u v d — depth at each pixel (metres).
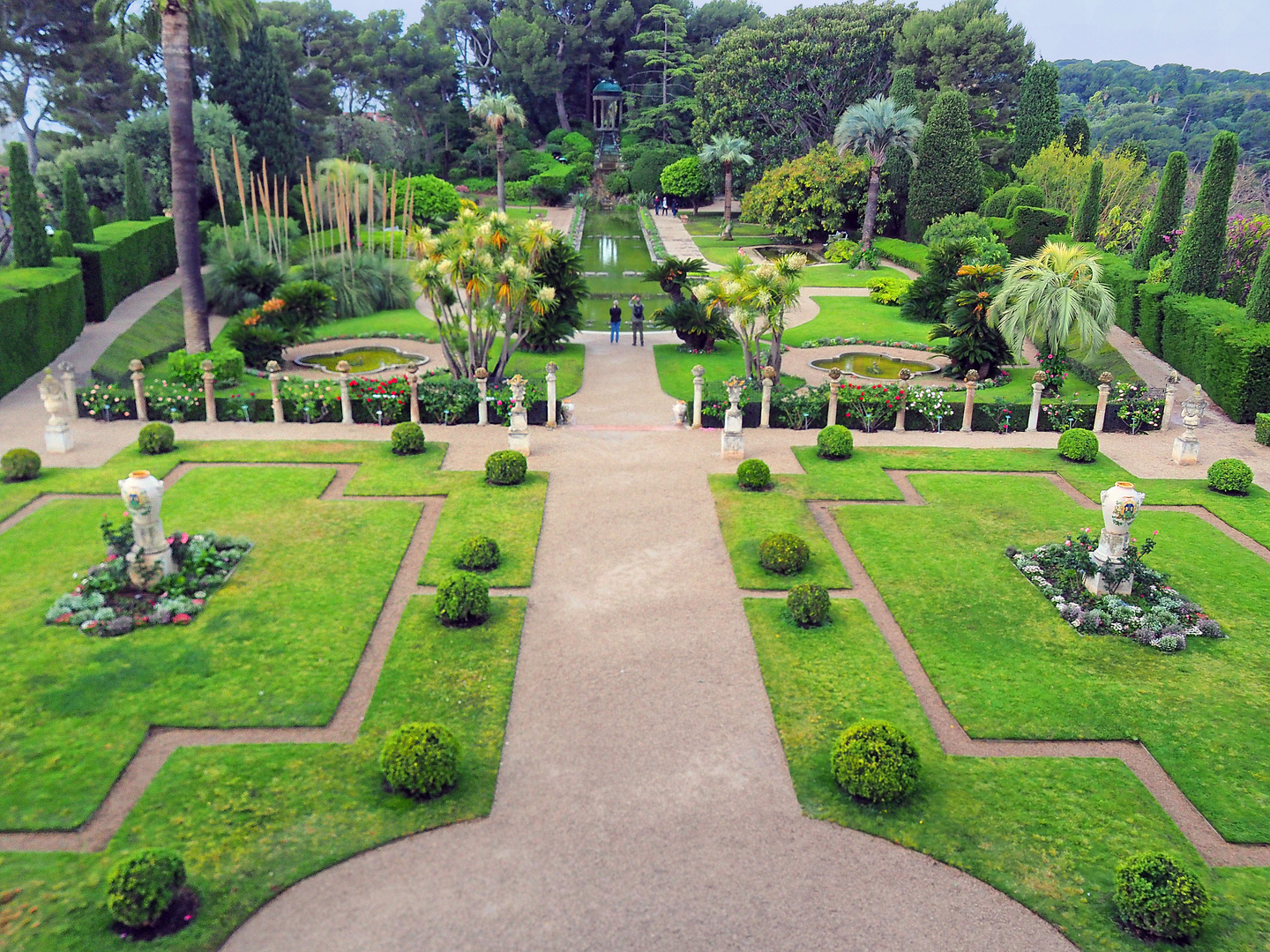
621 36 115.19
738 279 30.53
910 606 17.77
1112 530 17.67
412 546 20.16
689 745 13.65
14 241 36.12
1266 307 29.36
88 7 58.19
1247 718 14.40
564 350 38.50
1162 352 34.66
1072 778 13.02
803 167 66.06
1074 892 10.98
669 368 35.84
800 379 33.88
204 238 51.91
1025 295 30.56
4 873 10.94
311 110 81.75
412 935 10.25
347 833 11.74
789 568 18.78
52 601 17.09
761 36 78.31
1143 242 39.44
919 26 77.06
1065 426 28.25
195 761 13.02
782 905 10.73
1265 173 86.62
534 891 10.90
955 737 13.99
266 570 18.66
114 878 10.09
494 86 114.31
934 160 62.47
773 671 15.54
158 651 15.66
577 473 24.16
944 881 11.14
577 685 15.09
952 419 28.67
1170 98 162.25
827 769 13.13
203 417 28.27
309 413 28.05
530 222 30.08
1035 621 17.23
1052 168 60.44
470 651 15.94
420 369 34.88
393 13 101.44
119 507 21.38
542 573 18.88
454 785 12.66
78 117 63.81
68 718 13.82
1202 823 12.29
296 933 10.26
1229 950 10.19
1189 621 17.06
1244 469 22.94
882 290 49.75
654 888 10.97
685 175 86.00
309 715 14.06
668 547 20.06
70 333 35.50
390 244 52.34
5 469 22.58
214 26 60.91
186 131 32.16
